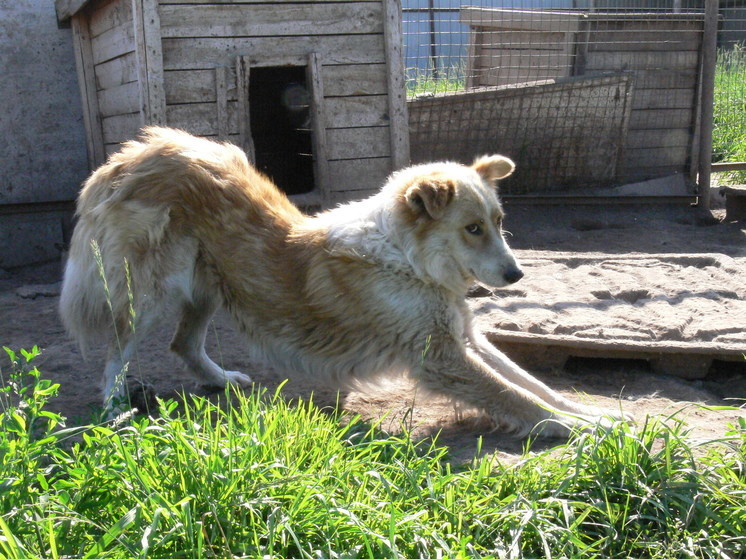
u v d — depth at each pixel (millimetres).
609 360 3031
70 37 4379
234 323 2814
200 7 3602
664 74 4676
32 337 3227
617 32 4664
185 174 2734
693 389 2855
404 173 2775
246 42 3664
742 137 5195
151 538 1869
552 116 4555
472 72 5234
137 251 2699
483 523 2225
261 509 2074
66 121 4426
